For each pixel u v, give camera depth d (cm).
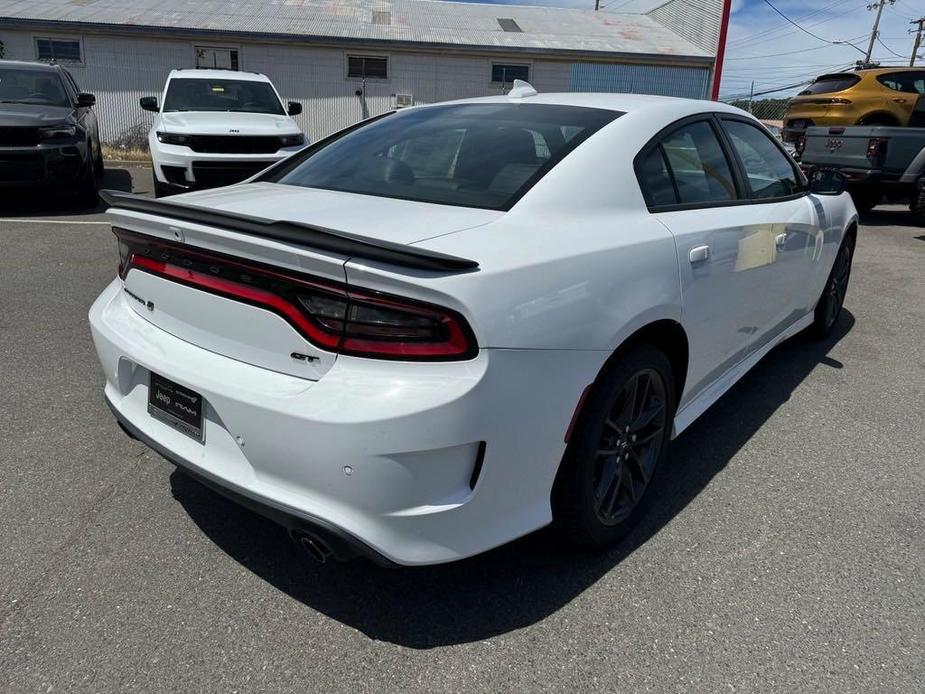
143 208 215
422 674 193
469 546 195
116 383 238
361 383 178
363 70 2002
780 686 192
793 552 251
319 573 233
